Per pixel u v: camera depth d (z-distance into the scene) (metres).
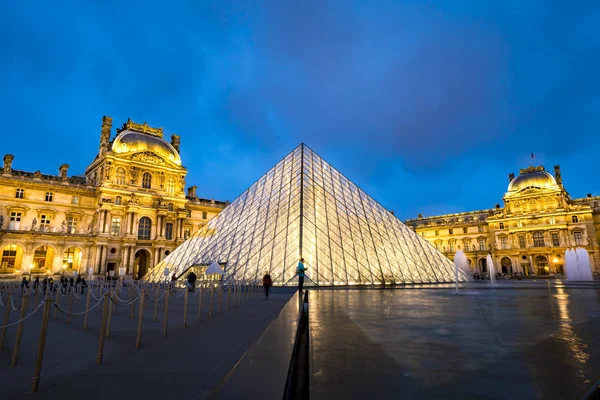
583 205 96.06
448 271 48.94
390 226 48.78
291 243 39.22
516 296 23.62
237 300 23.83
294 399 5.36
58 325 15.55
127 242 78.62
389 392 5.61
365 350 8.32
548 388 5.66
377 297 22.73
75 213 78.38
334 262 38.19
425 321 12.53
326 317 13.57
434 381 6.11
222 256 42.06
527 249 100.56
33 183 74.50
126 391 6.38
